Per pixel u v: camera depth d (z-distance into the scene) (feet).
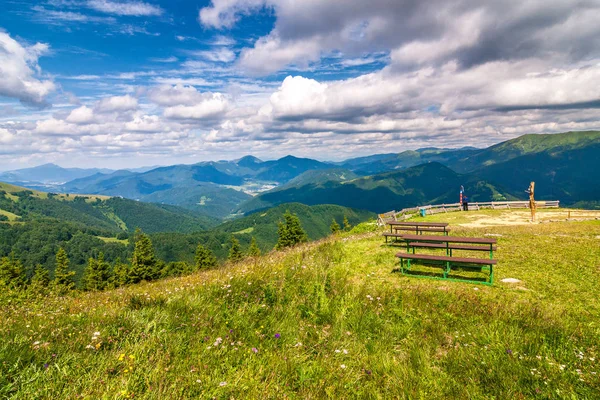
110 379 13.76
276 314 22.03
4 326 19.22
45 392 12.77
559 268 34.50
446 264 33.09
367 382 15.30
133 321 19.53
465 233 61.46
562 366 16.15
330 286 28.02
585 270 33.35
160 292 28.78
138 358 15.39
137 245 196.03
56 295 37.60
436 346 18.80
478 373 15.96
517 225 76.43
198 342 17.61
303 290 26.48
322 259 39.37
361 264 38.37
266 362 16.21
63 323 20.20
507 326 20.52
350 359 17.34
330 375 15.52
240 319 20.67
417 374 15.97
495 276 32.50
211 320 20.44
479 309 23.47
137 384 13.57
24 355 14.97
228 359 16.12
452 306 24.14
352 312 22.75
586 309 24.34
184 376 14.28
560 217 89.35
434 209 113.19
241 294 24.89
